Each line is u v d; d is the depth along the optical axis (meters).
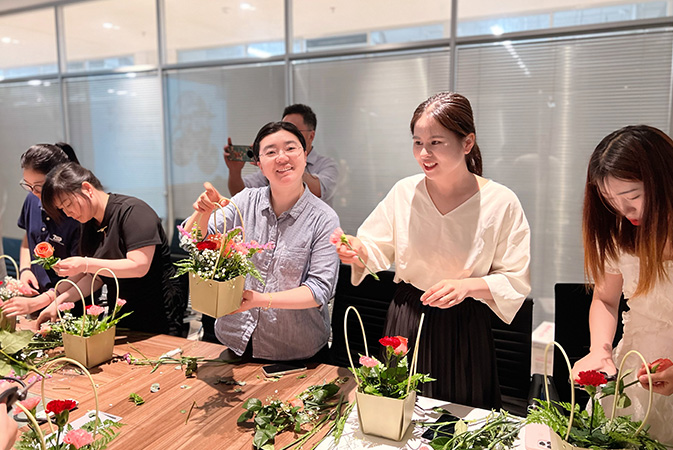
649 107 3.26
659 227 1.07
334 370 1.67
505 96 3.63
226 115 4.59
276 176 1.64
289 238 1.72
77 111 5.25
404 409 1.23
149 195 5.06
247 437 1.29
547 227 3.63
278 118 4.38
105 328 1.74
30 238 2.65
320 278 1.68
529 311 1.90
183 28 4.64
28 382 1.57
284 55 4.25
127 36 4.88
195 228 1.53
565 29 3.38
